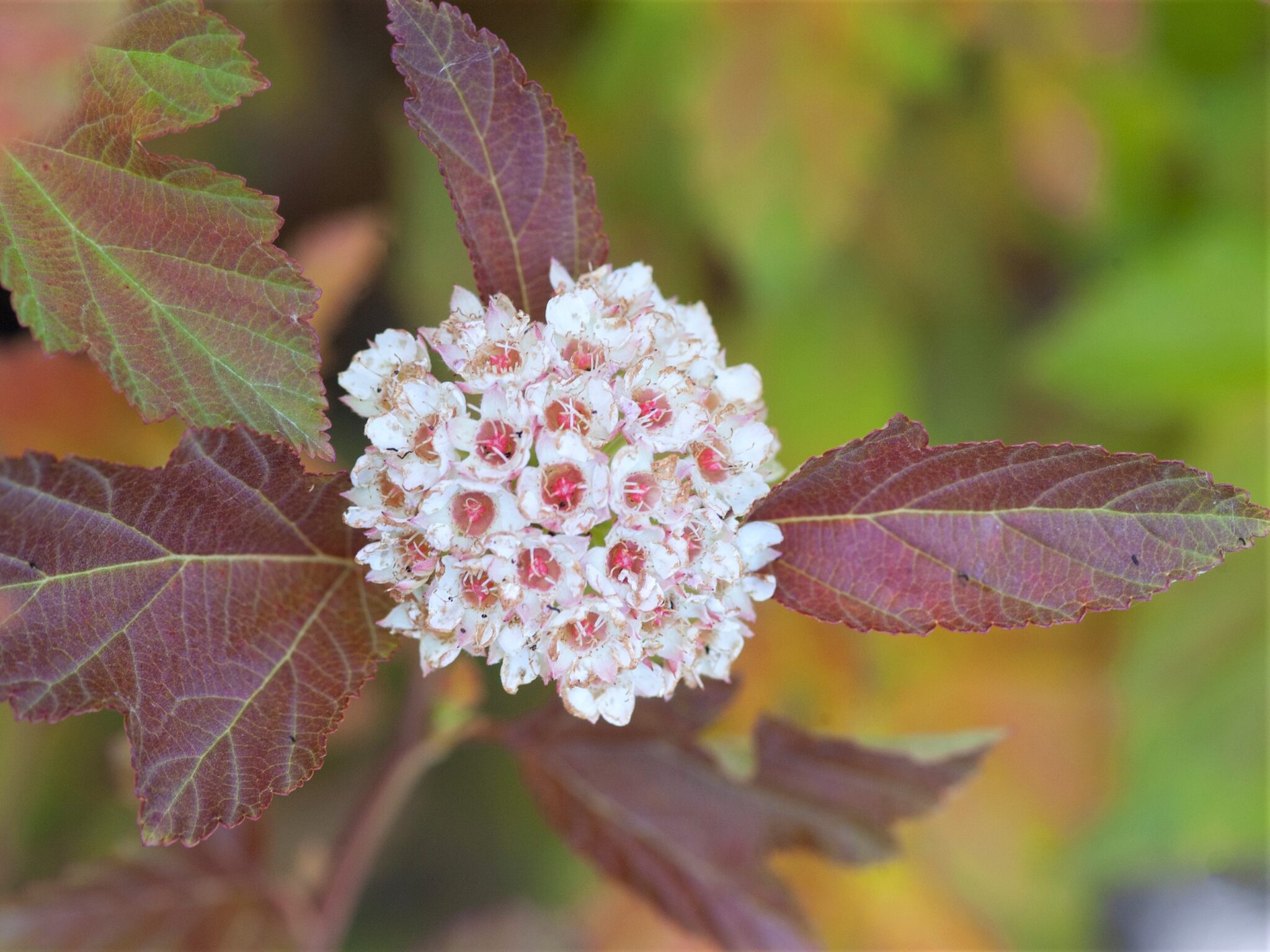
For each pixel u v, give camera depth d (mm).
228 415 248
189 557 250
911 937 392
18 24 236
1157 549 252
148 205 246
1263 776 363
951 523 258
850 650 375
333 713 254
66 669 245
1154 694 378
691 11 349
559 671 249
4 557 241
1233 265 376
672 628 255
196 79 246
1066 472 252
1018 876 394
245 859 327
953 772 297
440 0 253
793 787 302
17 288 245
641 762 306
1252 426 367
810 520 261
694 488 253
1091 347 379
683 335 261
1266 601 369
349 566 259
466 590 250
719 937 315
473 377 250
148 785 247
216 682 251
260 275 248
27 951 319
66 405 336
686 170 365
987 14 354
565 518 246
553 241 264
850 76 347
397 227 392
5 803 382
